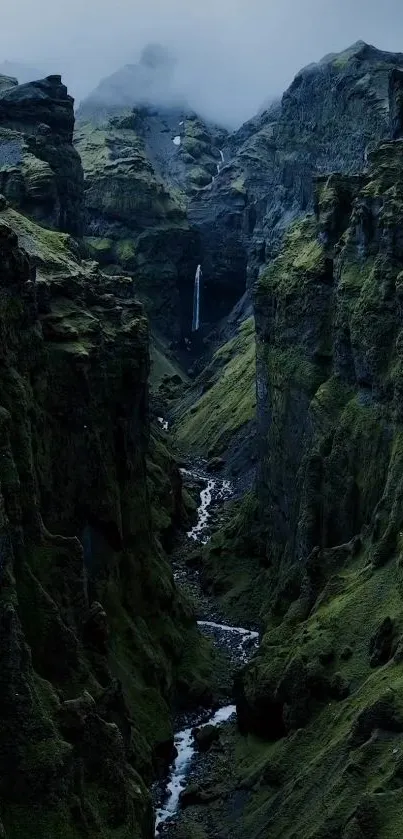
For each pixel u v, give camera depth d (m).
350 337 93.38
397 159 102.31
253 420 168.38
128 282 108.62
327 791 53.84
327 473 89.19
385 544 72.69
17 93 186.50
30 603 57.12
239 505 142.62
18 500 58.94
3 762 48.06
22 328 69.06
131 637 77.25
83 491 76.50
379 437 84.38
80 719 52.66
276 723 70.31
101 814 51.66
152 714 71.69
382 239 92.19
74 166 188.25
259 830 57.41
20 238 96.75
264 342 118.00
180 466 169.12
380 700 55.78
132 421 89.81
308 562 81.00
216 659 91.31
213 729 75.56
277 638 77.25
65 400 74.62
